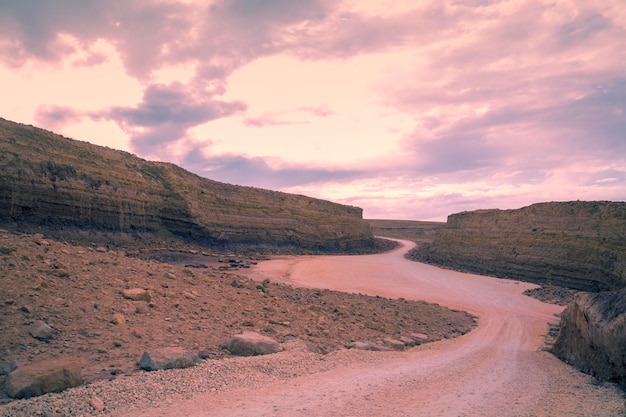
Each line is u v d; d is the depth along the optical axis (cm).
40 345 1171
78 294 1600
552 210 7056
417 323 2847
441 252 9719
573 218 6512
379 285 5678
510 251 7219
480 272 7675
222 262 6222
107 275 1939
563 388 1210
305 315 2314
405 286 5725
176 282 2239
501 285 6100
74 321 1374
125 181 6406
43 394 917
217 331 1630
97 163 6128
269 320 1988
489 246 7869
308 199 11375
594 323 1431
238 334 1565
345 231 11838
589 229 6081
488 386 1201
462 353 1969
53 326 1299
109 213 5925
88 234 5516
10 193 4744
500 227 8038
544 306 4531
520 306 4522
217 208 8256
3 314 1288
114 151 6956
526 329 3192
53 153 5509
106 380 1028
